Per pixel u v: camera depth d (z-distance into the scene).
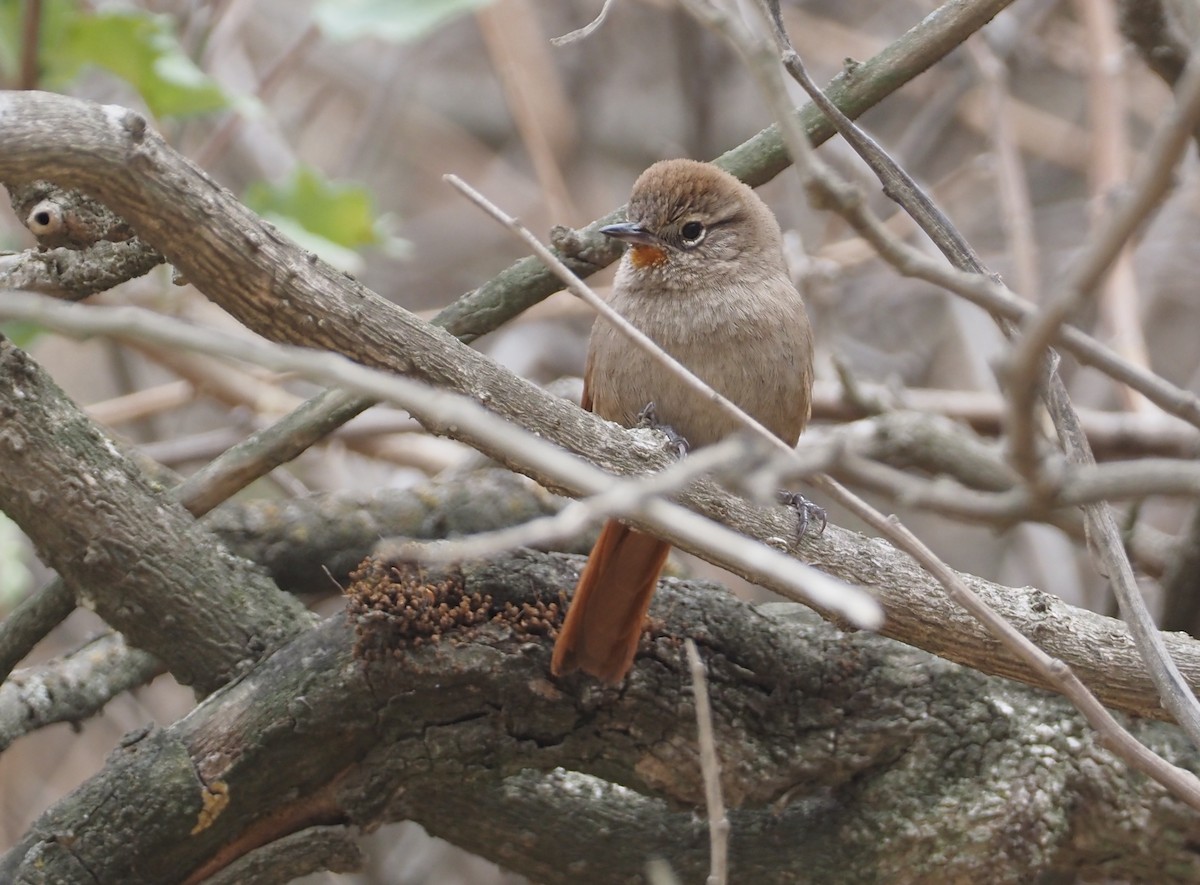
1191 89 4.00
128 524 7.75
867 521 5.75
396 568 7.52
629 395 9.02
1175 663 7.34
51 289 7.67
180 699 14.43
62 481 7.55
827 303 13.29
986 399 13.64
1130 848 7.73
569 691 7.61
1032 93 18.20
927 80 17.25
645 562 7.20
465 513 9.91
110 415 12.84
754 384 9.01
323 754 7.61
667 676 7.75
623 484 4.53
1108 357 5.03
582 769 7.86
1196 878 7.66
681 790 7.82
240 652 7.96
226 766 7.50
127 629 7.98
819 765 7.84
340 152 17.97
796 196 15.66
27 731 8.56
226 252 6.20
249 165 16.44
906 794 7.79
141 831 7.48
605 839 8.04
